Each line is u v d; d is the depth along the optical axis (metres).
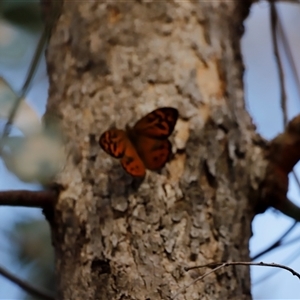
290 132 2.16
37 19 2.10
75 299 2.12
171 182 2.13
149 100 2.15
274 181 2.15
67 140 2.15
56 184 2.14
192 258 2.12
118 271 2.11
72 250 2.13
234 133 2.15
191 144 2.14
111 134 2.11
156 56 2.16
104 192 2.13
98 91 2.16
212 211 2.13
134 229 2.12
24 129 2.03
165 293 2.11
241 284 2.13
